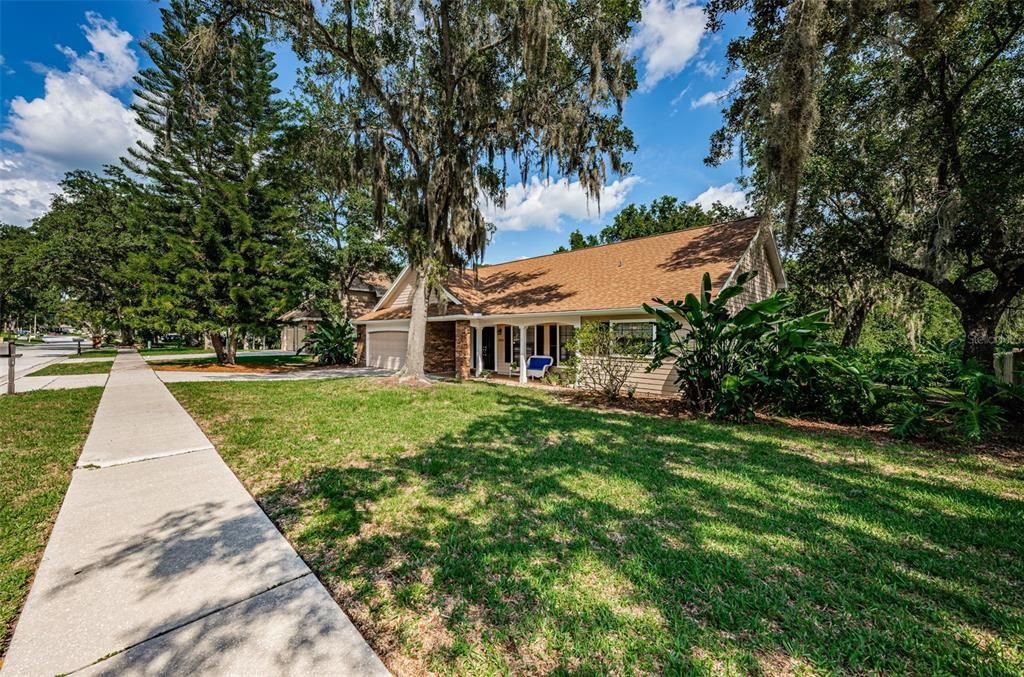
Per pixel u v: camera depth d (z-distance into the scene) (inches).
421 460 193.3
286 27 370.3
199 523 128.9
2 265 1205.7
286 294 647.1
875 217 438.0
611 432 253.1
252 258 640.4
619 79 379.6
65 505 140.9
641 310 424.5
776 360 299.7
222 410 304.3
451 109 402.0
